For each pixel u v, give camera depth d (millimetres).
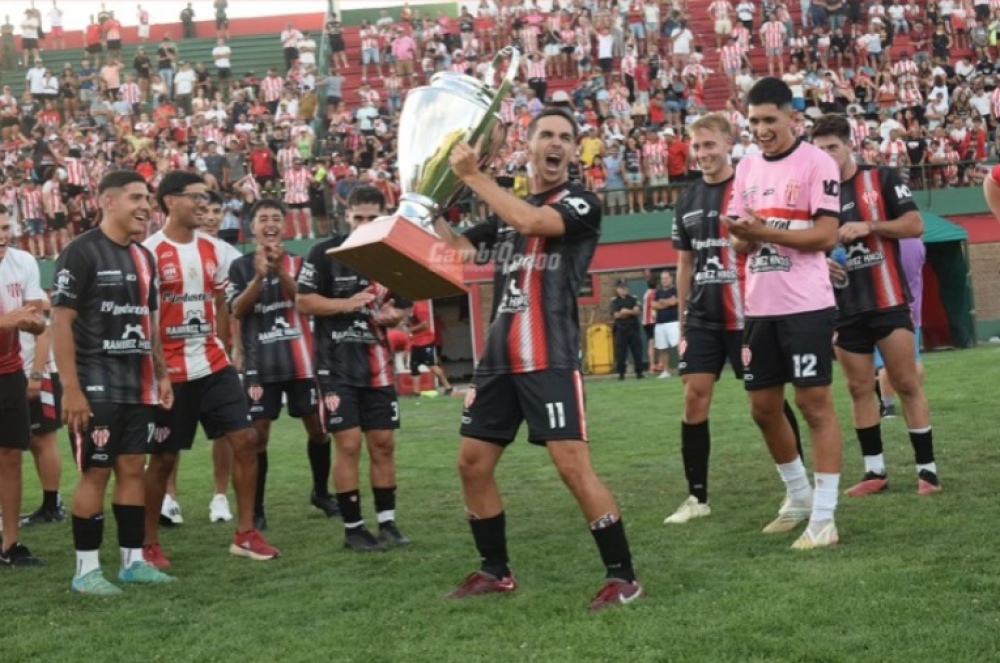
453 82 5230
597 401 14562
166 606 5371
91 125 28875
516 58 5074
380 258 4676
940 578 4836
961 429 9109
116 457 5922
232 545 6633
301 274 6586
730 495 7352
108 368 5863
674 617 4547
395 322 6637
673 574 5277
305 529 7375
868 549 5477
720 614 4547
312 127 28375
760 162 5992
